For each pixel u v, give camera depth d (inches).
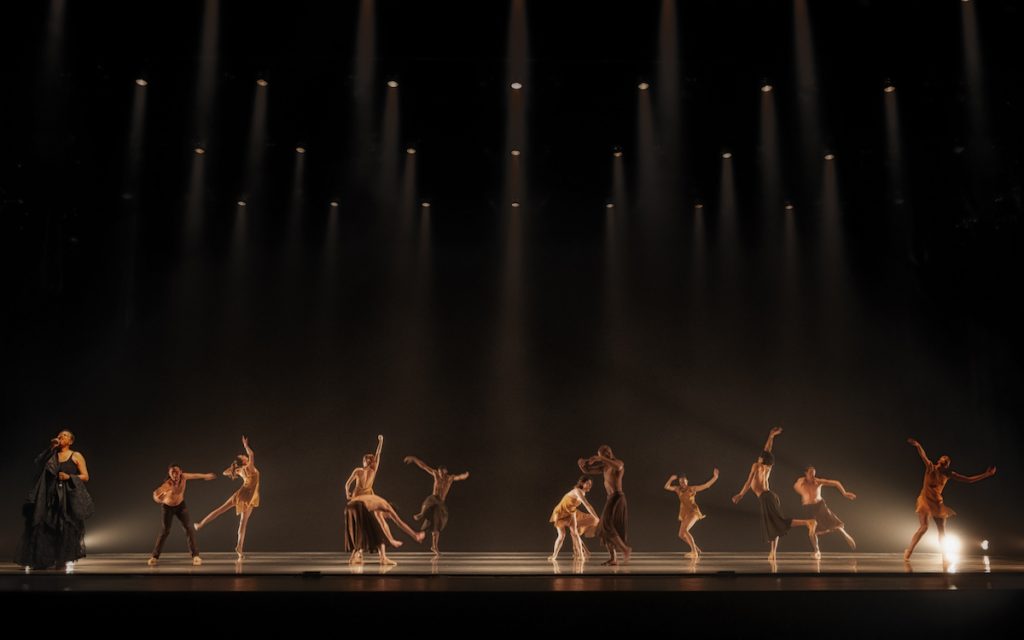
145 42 397.7
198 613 233.3
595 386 551.2
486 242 561.3
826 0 383.9
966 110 432.5
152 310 538.6
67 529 346.0
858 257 550.0
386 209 557.0
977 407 518.3
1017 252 474.6
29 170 461.7
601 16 392.2
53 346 519.8
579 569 329.4
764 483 393.7
